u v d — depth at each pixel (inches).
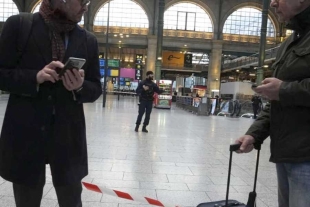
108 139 309.4
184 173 194.4
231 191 163.6
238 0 1939.0
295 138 63.2
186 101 1029.2
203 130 441.7
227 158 245.8
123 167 201.3
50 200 136.6
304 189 62.4
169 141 318.7
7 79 64.4
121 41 1967.3
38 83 64.5
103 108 805.2
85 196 144.6
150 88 380.2
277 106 67.8
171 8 1959.9
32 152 67.3
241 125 560.4
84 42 74.1
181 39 1959.9
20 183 67.4
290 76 64.2
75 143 72.1
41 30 68.2
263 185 176.2
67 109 70.3
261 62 1050.7
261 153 272.1
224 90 1419.8
